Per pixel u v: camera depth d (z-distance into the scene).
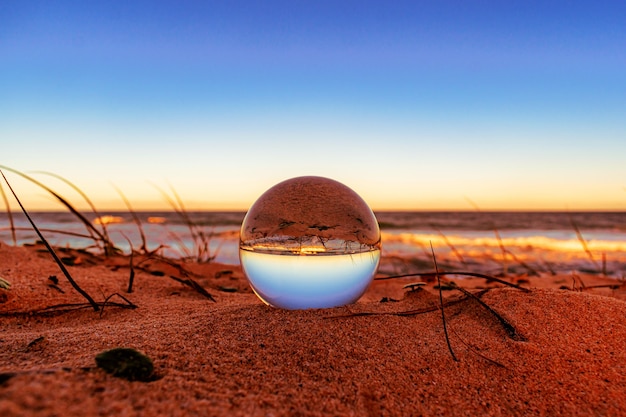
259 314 0.21
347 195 0.22
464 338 0.19
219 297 0.32
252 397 0.13
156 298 0.30
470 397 0.14
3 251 0.37
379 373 0.15
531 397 0.14
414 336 0.19
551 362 0.16
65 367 0.13
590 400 0.14
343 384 0.14
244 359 0.16
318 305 0.22
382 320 0.20
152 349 0.16
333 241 0.21
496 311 0.21
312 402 0.13
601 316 0.20
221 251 0.94
